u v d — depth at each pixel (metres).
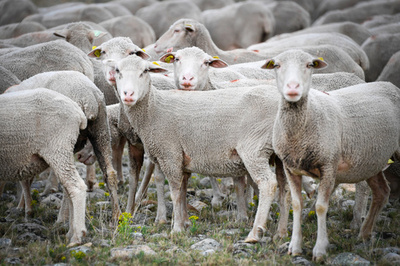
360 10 39.25
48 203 14.52
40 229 12.27
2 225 12.30
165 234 11.83
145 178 14.30
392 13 39.34
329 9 48.50
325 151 10.32
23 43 22.20
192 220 12.22
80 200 11.27
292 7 38.88
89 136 13.16
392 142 11.59
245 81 14.42
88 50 20.33
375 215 11.77
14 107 11.15
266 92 11.59
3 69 14.88
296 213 10.75
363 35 28.38
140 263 10.16
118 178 16.08
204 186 16.27
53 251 10.76
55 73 13.20
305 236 11.82
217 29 33.84
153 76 14.89
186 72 13.77
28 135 11.14
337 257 10.44
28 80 13.20
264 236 11.73
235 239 11.60
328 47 20.36
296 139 10.34
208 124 11.81
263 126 11.30
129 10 40.38
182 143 12.14
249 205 14.27
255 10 33.62
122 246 10.99
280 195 11.80
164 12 34.53
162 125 12.21
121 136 15.45
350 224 12.73
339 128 10.64
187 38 21.22
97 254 10.56
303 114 10.17
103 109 13.05
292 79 9.83
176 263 10.20
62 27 24.75
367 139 11.00
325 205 10.45
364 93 11.63
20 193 14.67
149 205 14.31
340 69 20.19
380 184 11.84
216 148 11.77
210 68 16.27
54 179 15.75
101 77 17.83
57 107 11.35
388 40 25.03
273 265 10.09
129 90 11.80
